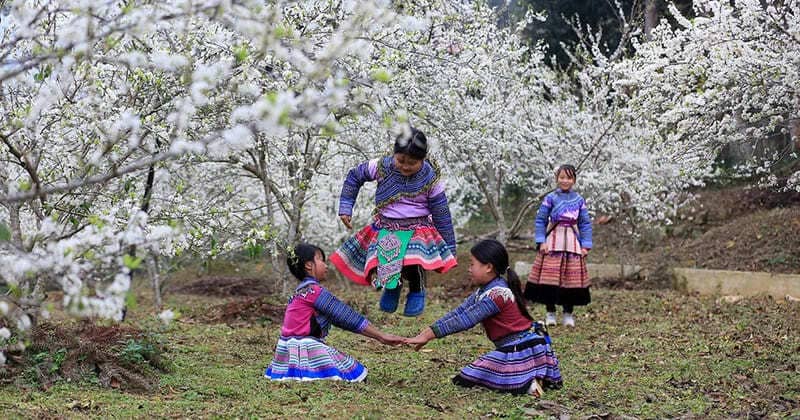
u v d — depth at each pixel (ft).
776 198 40.65
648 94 23.93
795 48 20.66
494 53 26.99
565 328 23.52
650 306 26.84
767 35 20.99
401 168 15.38
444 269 15.51
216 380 15.28
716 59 21.13
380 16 11.50
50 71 11.48
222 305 27.25
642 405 14.16
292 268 15.93
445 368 17.47
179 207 16.16
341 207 16.08
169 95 15.46
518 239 45.24
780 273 30.19
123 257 9.03
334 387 14.76
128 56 11.73
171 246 15.03
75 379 14.21
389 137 23.77
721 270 31.42
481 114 28.27
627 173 31.76
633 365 17.78
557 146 31.50
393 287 15.08
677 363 17.81
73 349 14.92
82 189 15.65
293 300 15.78
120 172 9.23
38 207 15.75
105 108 14.76
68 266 9.30
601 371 17.21
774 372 16.74
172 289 42.88
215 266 47.03
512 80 31.30
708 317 23.97
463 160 28.84
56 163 15.92
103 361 14.79
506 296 14.76
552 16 49.62
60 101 14.98
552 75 33.47
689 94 21.98
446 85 23.21
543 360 14.98
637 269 35.01
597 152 32.07
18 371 14.20
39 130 14.93
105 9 11.53
